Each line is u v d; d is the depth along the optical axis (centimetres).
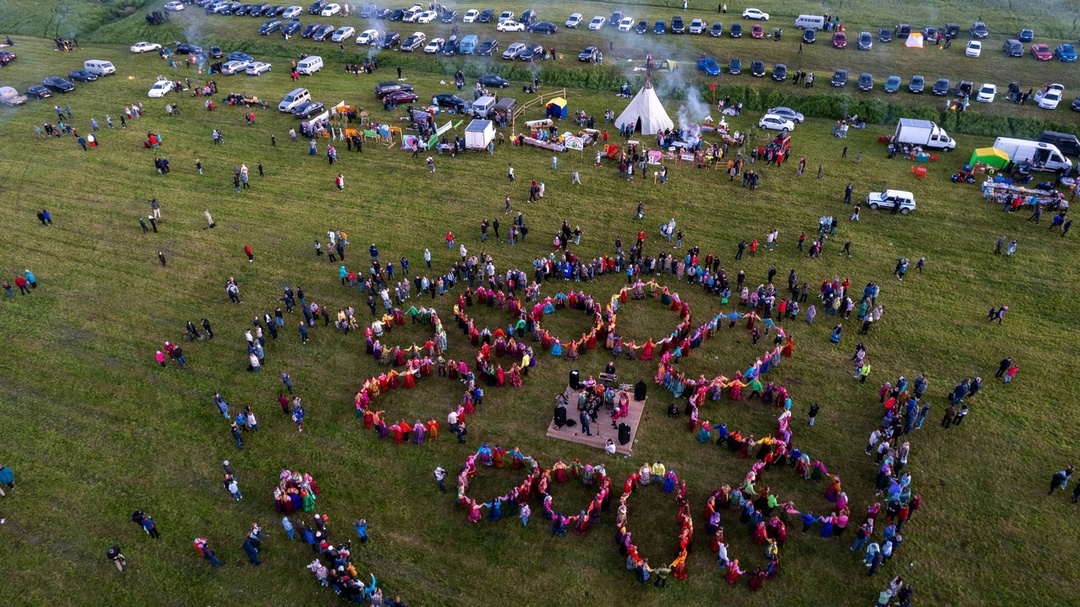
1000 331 4169
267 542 3003
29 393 3738
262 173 5712
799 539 3011
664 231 4981
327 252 4781
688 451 3409
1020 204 5272
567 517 3020
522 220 5166
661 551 2972
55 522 3086
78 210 5275
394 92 7112
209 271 4666
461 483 3144
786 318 4256
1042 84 7356
